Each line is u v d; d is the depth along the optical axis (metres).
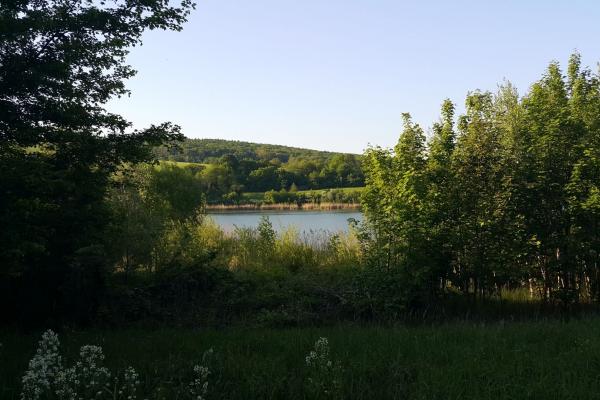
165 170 17.39
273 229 18.02
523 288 12.63
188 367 6.17
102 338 8.12
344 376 5.65
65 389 4.45
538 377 5.68
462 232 11.23
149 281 11.86
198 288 12.00
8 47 7.57
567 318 10.78
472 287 11.85
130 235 11.70
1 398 5.05
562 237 11.28
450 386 5.37
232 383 5.55
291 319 10.76
